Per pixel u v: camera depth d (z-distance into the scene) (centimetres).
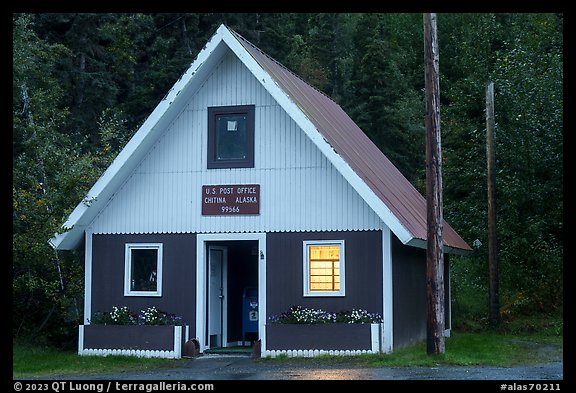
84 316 2234
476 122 4356
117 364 2016
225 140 2180
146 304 2195
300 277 2086
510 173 3450
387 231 2033
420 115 4634
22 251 2320
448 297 2864
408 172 4309
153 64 4241
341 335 2009
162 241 2195
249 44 2331
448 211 3762
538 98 3431
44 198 2405
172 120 2205
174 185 2197
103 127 3136
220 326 2256
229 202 2152
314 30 5734
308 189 2102
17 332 2428
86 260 2245
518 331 2942
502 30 4844
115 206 2233
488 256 3341
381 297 2027
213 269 2233
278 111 2136
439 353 1955
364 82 4356
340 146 2127
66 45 3956
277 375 1722
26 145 2608
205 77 2183
